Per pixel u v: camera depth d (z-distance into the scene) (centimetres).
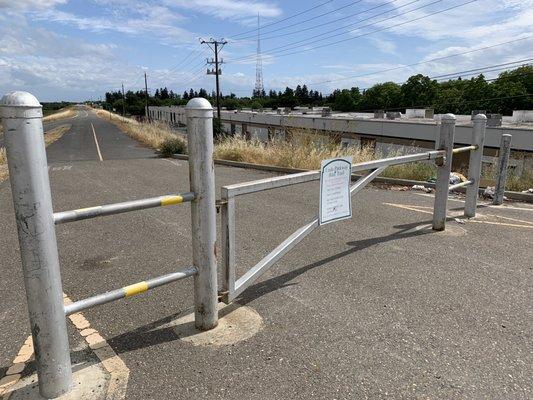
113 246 540
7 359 297
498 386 265
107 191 963
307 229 385
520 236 557
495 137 3052
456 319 346
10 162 216
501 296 386
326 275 434
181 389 263
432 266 455
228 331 327
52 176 1238
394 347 307
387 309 362
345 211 420
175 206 751
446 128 546
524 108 7300
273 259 365
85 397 253
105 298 259
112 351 302
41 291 232
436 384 267
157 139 2505
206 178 293
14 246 549
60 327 242
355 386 265
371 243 532
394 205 743
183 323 339
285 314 354
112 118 8069
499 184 738
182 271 301
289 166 1240
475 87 7906
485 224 612
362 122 4075
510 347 307
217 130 3781
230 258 328
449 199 793
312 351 302
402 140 3753
